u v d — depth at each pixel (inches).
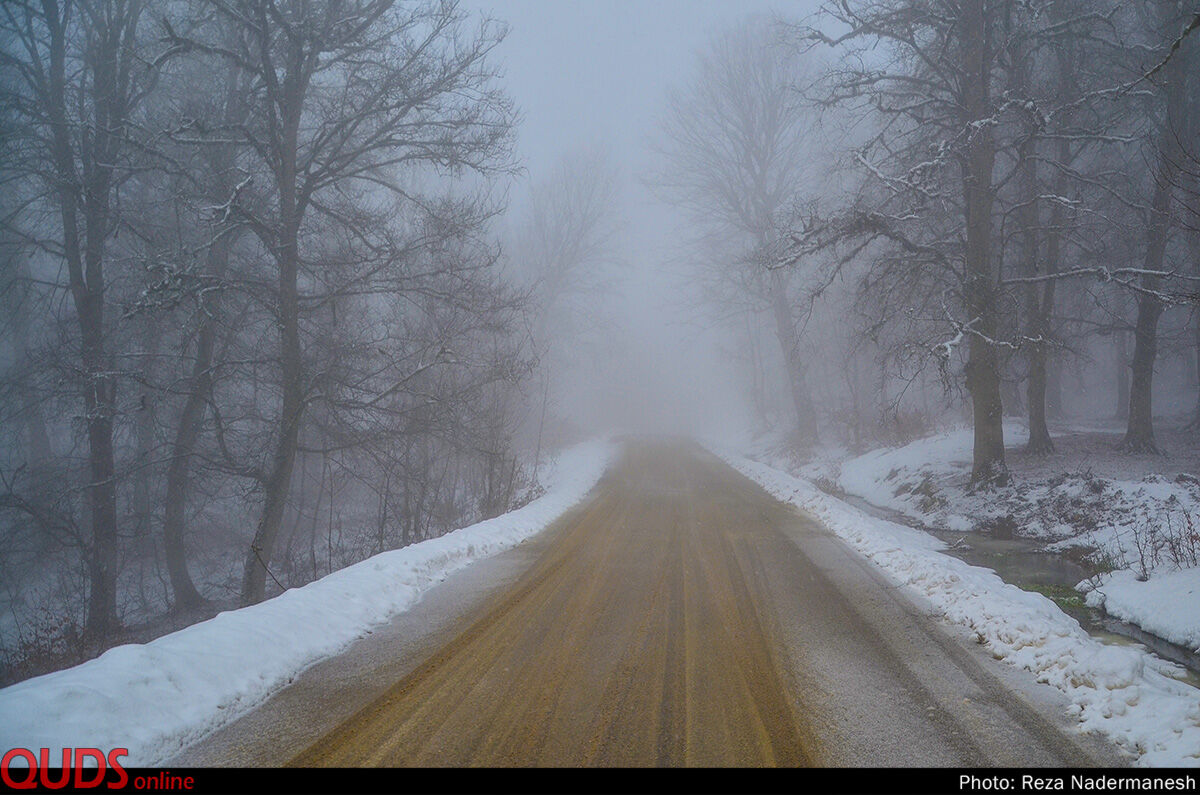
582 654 252.8
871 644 265.1
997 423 718.5
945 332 699.4
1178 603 326.3
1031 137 634.2
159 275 541.3
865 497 920.9
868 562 423.8
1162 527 468.1
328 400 621.3
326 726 191.2
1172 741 171.3
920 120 729.0
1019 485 683.4
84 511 749.9
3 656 492.7
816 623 294.0
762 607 320.5
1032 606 302.5
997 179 951.0
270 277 716.7
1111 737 182.1
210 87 733.3
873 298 806.5
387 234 650.8
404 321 776.9
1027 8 637.3
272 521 581.0
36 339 856.3
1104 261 772.6
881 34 723.4
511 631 283.6
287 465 594.6
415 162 687.7
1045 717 196.7
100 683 190.7
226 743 180.5
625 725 190.7
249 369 732.0
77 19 681.6
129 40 651.5
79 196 626.5
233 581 761.6
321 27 582.9
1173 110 673.0
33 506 658.8
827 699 209.9
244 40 629.9
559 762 167.8
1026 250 807.7
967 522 641.6
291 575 670.5
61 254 657.0
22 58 672.4
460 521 811.4
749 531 543.2
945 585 341.7
